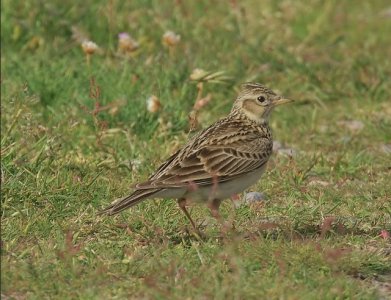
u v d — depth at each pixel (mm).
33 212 12594
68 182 13367
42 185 13125
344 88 19359
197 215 12891
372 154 16375
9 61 17938
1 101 16109
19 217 12430
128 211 12781
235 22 21266
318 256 11055
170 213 12812
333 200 13938
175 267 10672
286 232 12188
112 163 14586
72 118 16141
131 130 16109
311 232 12484
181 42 19891
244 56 19609
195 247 11344
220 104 17812
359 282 10891
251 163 12086
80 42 19062
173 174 11516
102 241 11914
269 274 10734
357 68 20016
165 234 12141
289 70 19547
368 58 20531
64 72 17688
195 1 21812
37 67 17688
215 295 10070
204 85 18062
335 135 17375
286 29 21703
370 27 22828
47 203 12891
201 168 11680
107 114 16297
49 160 14008
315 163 15406
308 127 17578
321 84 19453
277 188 14266
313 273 10773
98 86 16234
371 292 10508
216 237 11883
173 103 16859
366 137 17344
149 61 18500
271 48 19875
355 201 13906
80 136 15562
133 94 17094
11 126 14492
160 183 11328
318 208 13336
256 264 10930
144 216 12602
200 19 21109
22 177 13422
